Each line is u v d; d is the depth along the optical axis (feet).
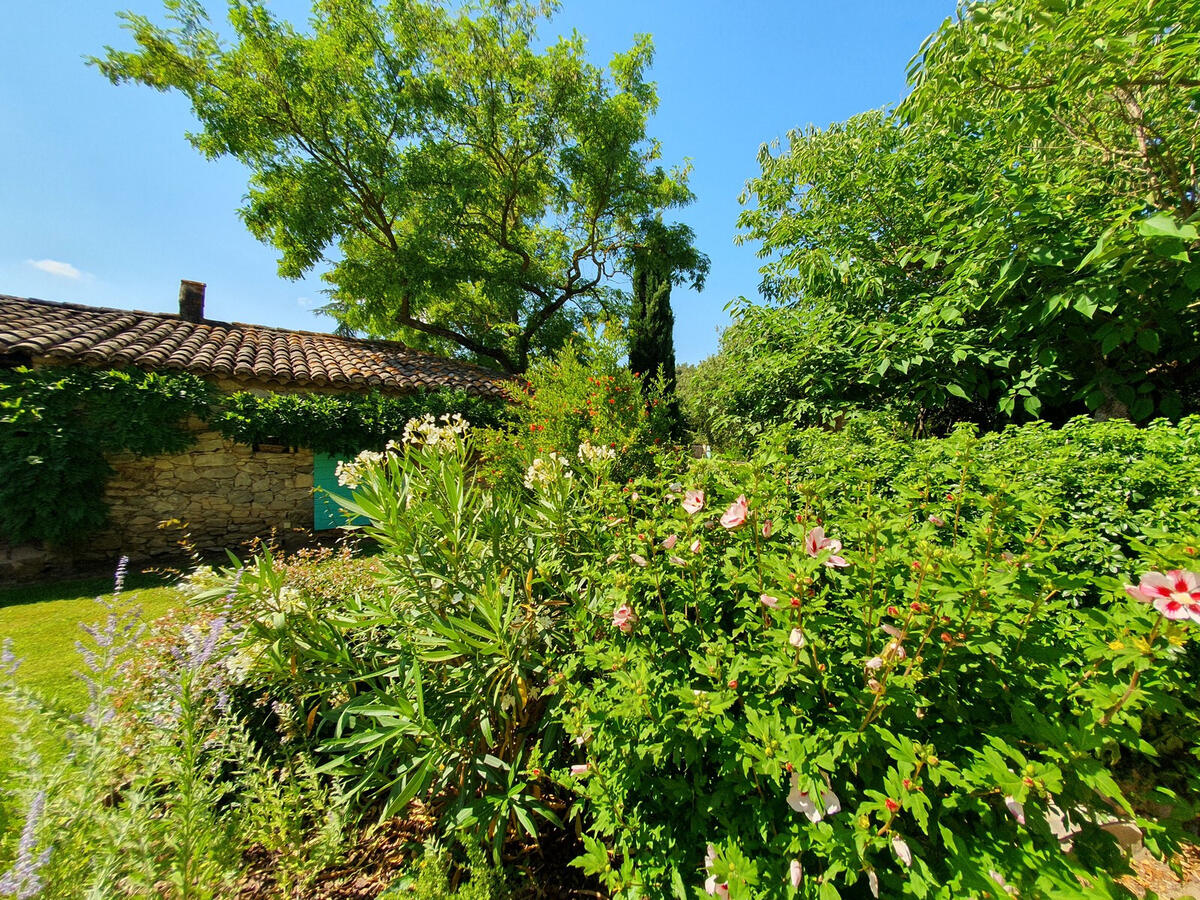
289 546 25.35
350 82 39.88
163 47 36.63
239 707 7.31
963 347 12.56
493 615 6.31
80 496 20.62
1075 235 11.00
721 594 5.84
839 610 5.12
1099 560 7.01
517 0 43.01
